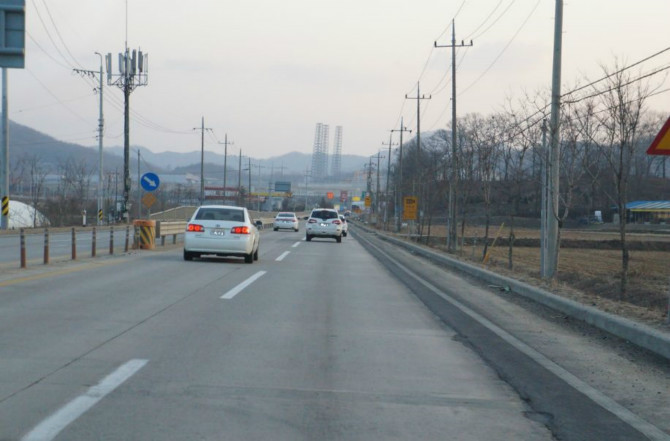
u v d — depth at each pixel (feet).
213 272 73.26
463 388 27.96
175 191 502.38
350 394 26.30
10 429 21.02
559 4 79.77
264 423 22.33
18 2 65.41
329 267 88.02
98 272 68.69
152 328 38.93
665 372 32.32
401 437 21.52
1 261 81.92
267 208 586.45
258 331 39.22
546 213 85.97
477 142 222.48
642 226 313.73
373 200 514.27
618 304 54.54
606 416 24.64
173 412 23.16
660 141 37.76
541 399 26.66
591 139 93.25
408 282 73.10
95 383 26.55
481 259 128.77
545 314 51.11
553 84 80.18
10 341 34.12
